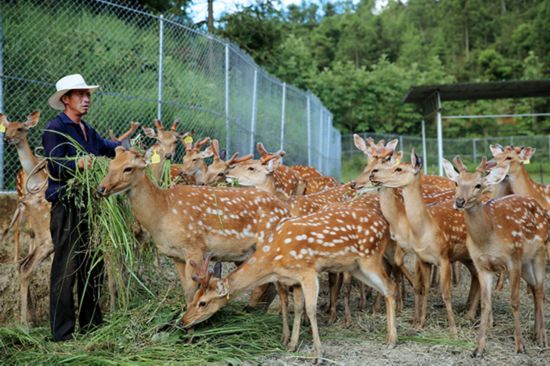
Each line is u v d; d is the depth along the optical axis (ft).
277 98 49.16
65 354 15.16
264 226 18.61
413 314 20.56
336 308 21.07
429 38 196.44
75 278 16.56
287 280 16.49
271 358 15.84
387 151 19.03
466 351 16.70
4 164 28.19
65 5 29.96
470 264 20.58
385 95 132.98
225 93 34.73
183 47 32.40
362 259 17.02
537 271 18.16
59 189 16.22
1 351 15.65
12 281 20.16
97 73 30.30
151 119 30.94
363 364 15.52
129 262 17.78
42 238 19.21
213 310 15.97
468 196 16.38
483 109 135.64
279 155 23.94
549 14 163.73
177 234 17.11
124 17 30.86
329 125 74.02
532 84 65.10
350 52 170.81
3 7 27.58
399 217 19.12
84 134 17.30
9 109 28.30
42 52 29.27
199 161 26.08
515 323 16.94
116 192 15.98
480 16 188.96
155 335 15.96
